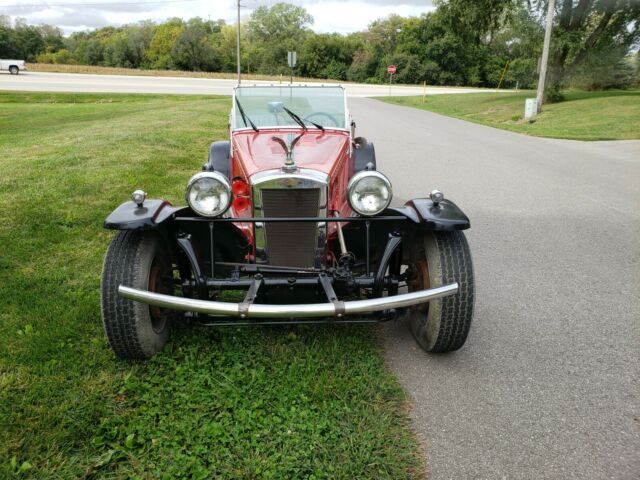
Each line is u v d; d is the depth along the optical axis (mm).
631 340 3832
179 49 79000
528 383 3295
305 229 3625
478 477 2543
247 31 93438
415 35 75312
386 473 2516
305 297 3428
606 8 24016
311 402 3021
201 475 2465
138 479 2457
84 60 93125
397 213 3500
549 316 4195
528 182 9227
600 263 5352
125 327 3127
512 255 5555
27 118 18969
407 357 3564
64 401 2947
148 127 14055
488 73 72125
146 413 2875
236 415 2883
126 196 6938
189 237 3443
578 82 32875
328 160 3961
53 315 3869
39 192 6957
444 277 3258
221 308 2895
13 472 2455
